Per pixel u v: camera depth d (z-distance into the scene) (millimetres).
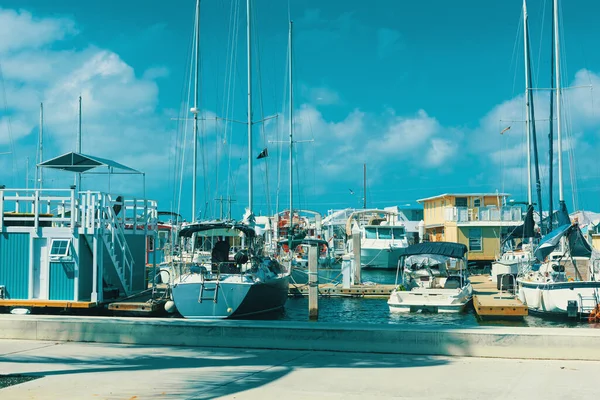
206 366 10305
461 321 23312
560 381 9094
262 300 22797
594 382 9031
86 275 22203
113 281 24531
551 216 31938
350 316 25047
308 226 63500
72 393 8188
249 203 35406
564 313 22547
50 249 21641
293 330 11984
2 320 13258
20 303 21156
